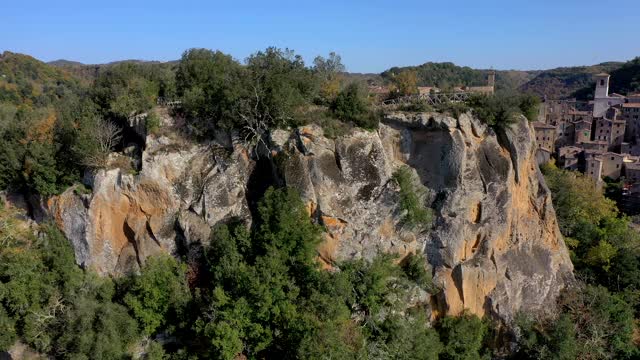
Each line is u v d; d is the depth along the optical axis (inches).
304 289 1523.1
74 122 1921.8
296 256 1566.2
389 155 1782.7
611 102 5570.9
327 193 1646.2
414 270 1686.8
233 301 1455.5
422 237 1738.4
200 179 1776.6
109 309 1528.1
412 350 1475.1
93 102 2004.2
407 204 1700.3
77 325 1513.3
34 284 1660.9
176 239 1763.0
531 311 1800.0
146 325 1585.9
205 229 1711.4
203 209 1726.1
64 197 1803.6
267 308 1443.2
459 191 1727.4
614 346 1736.0
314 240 1594.5
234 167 1756.9
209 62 2021.4
